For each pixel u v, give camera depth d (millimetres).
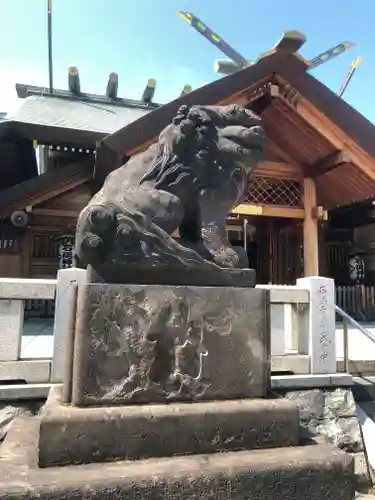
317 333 4684
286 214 11422
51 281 4098
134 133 8516
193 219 2727
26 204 11000
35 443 2367
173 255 2424
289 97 9711
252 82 9250
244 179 2754
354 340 7820
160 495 1845
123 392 2170
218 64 11680
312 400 4480
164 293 2309
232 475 1935
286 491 1992
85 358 2152
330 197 12406
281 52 9305
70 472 1878
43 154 14750
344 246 15930
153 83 15891
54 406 2152
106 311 2211
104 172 9422
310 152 11109
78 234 2369
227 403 2246
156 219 2492
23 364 3982
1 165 14148
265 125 10953
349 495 2066
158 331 2266
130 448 2033
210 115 2713
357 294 13617
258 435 2203
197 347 2312
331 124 9914
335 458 2098
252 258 16000
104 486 1799
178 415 2104
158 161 2633
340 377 4609
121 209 2420
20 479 1808
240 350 2377
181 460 2021
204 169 2623
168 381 2240
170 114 8680
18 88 15492
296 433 2268
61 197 12250
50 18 13617
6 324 4047
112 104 15867
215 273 2492
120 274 2359
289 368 4613
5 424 3723
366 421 4582
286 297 4648
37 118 12195
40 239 12289
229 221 14289
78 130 10648
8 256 11758
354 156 10180
